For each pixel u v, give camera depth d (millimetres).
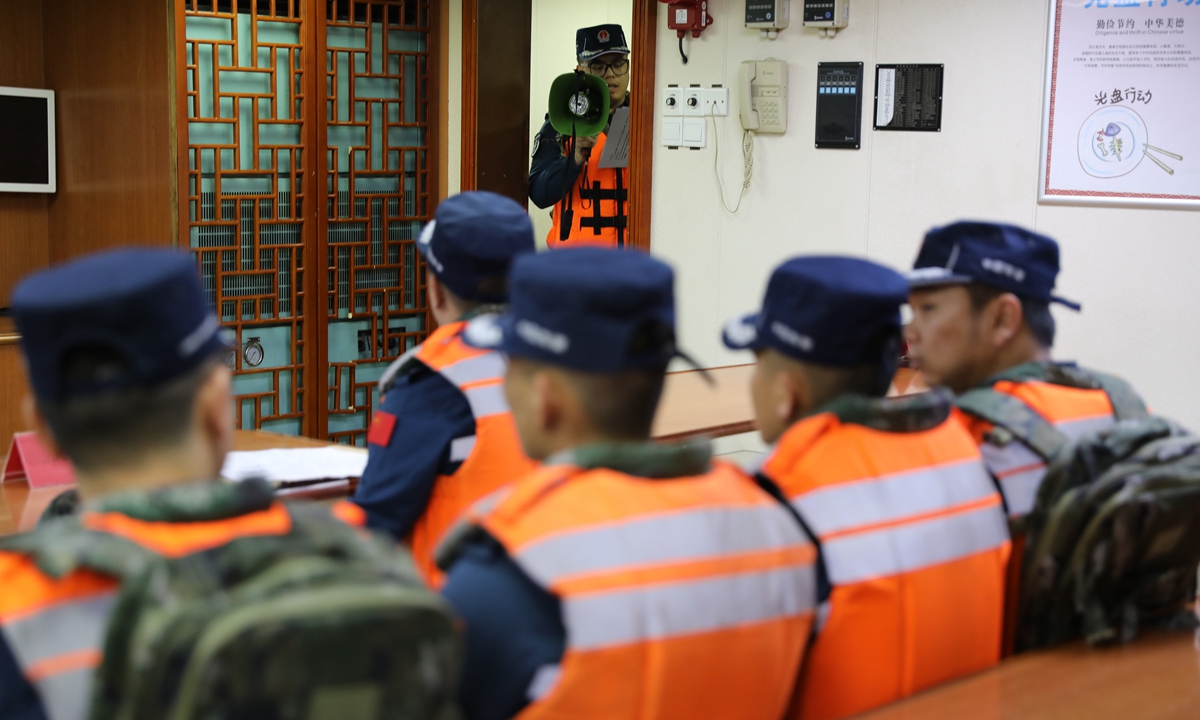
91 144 4801
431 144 5086
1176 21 3639
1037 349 1727
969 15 3996
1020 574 1613
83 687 923
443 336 1982
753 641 1191
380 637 868
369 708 871
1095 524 1517
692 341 4746
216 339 1057
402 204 5055
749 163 4508
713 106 4566
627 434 1221
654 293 1180
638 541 1124
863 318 1385
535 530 1108
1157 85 3693
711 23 4523
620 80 5320
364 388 5059
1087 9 3770
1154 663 1525
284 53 4633
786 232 4465
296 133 4707
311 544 961
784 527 1271
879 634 1346
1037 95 3904
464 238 2006
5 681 925
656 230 4781
